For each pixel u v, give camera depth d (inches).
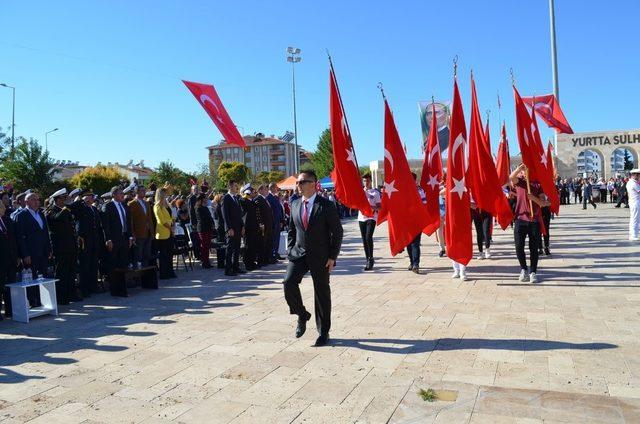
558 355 200.8
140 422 158.2
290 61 1433.3
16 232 334.0
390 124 370.0
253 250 487.8
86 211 384.5
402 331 244.5
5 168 1219.9
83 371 207.9
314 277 228.2
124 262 402.6
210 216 525.0
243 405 167.5
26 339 263.4
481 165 420.8
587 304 280.5
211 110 612.7
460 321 257.3
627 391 164.4
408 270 426.9
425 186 414.0
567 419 146.3
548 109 652.7
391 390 173.9
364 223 439.8
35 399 179.5
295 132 1444.4
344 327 256.8
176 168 1612.9
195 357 219.6
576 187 1552.7
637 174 558.9
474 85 420.5
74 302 361.1
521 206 344.8
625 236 599.2
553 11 965.2
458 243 355.9
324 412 159.2
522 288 329.7
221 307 320.2
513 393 166.1
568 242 564.7
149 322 288.8
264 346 231.1
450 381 179.5
